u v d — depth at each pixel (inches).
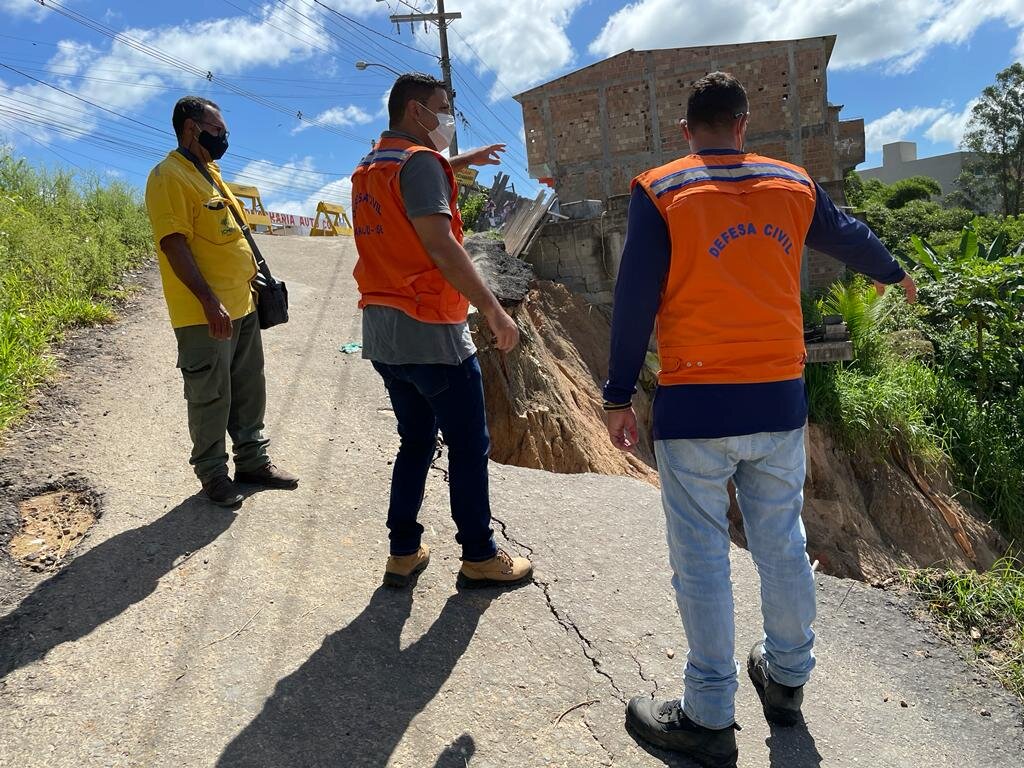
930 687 118.0
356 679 104.5
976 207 2151.8
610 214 495.5
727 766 93.0
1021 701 116.6
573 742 96.5
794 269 89.7
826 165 730.2
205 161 140.9
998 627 134.6
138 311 275.1
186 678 102.7
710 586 90.0
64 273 275.9
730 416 86.1
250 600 120.3
